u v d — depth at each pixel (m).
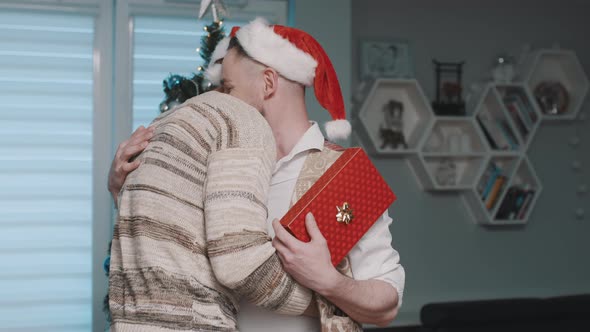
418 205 5.12
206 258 1.32
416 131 4.98
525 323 4.08
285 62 1.45
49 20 3.84
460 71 5.11
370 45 4.94
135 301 1.30
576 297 4.33
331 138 1.56
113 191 1.46
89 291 3.86
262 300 1.30
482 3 5.25
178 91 3.21
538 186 5.16
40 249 3.81
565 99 5.34
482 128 5.10
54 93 3.84
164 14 3.92
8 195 3.78
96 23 3.89
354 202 1.40
